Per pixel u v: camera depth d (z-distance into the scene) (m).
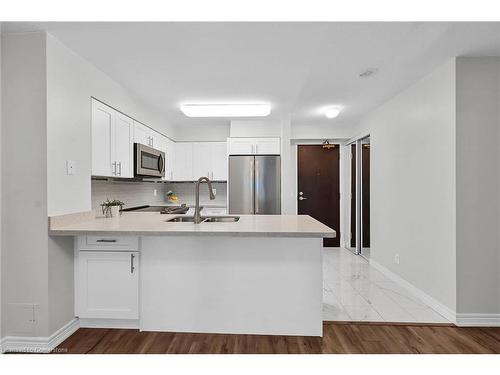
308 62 2.75
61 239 2.33
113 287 2.45
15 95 2.19
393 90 3.54
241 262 2.40
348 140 5.84
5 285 2.21
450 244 2.69
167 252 2.44
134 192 4.34
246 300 2.41
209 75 3.05
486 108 2.61
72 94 2.47
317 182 5.95
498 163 2.61
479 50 2.50
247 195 4.89
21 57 2.19
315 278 2.38
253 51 2.53
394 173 3.77
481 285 2.61
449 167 2.70
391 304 3.04
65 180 2.38
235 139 5.00
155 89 3.44
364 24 2.11
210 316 2.43
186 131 5.46
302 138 5.62
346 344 2.27
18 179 2.19
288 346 2.24
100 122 2.89
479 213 2.62
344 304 3.04
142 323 2.46
